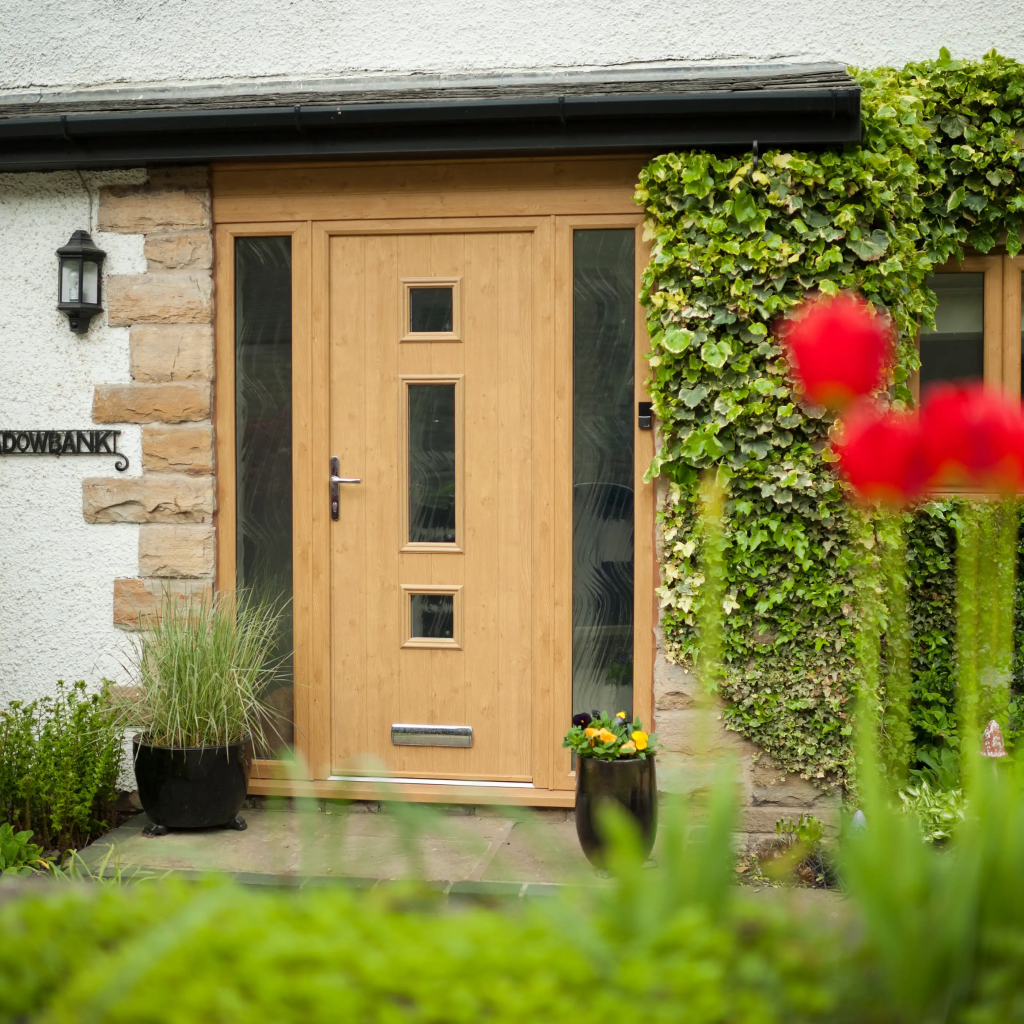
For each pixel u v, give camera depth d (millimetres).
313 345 5496
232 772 5035
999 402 1395
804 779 5020
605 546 5344
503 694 5434
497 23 5516
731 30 5395
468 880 4332
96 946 1685
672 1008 1419
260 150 5262
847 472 1453
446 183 5375
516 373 5391
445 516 5473
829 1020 1474
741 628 5047
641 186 5055
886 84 5203
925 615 5430
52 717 5543
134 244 5527
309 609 5520
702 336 4988
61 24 5746
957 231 5473
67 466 5590
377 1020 1438
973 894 1457
